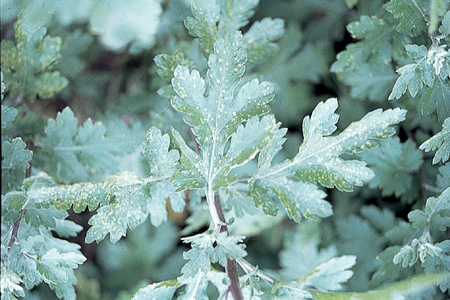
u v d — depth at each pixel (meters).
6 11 0.59
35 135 0.60
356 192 0.66
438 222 0.54
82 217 0.69
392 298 0.50
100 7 0.58
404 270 0.57
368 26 0.58
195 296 0.53
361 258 0.63
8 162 0.55
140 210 0.54
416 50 0.53
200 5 0.55
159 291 0.53
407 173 0.60
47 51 0.59
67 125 0.59
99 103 0.68
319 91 0.69
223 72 0.52
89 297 0.67
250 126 0.52
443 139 0.53
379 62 0.60
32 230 0.56
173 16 0.64
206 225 0.69
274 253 0.68
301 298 0.52
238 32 0.52
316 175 0.52
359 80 0.61
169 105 0.63
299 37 0.68
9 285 0.52
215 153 0.52
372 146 0.52
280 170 0.53
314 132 0.52
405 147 0.60
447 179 0.58
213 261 0.51
